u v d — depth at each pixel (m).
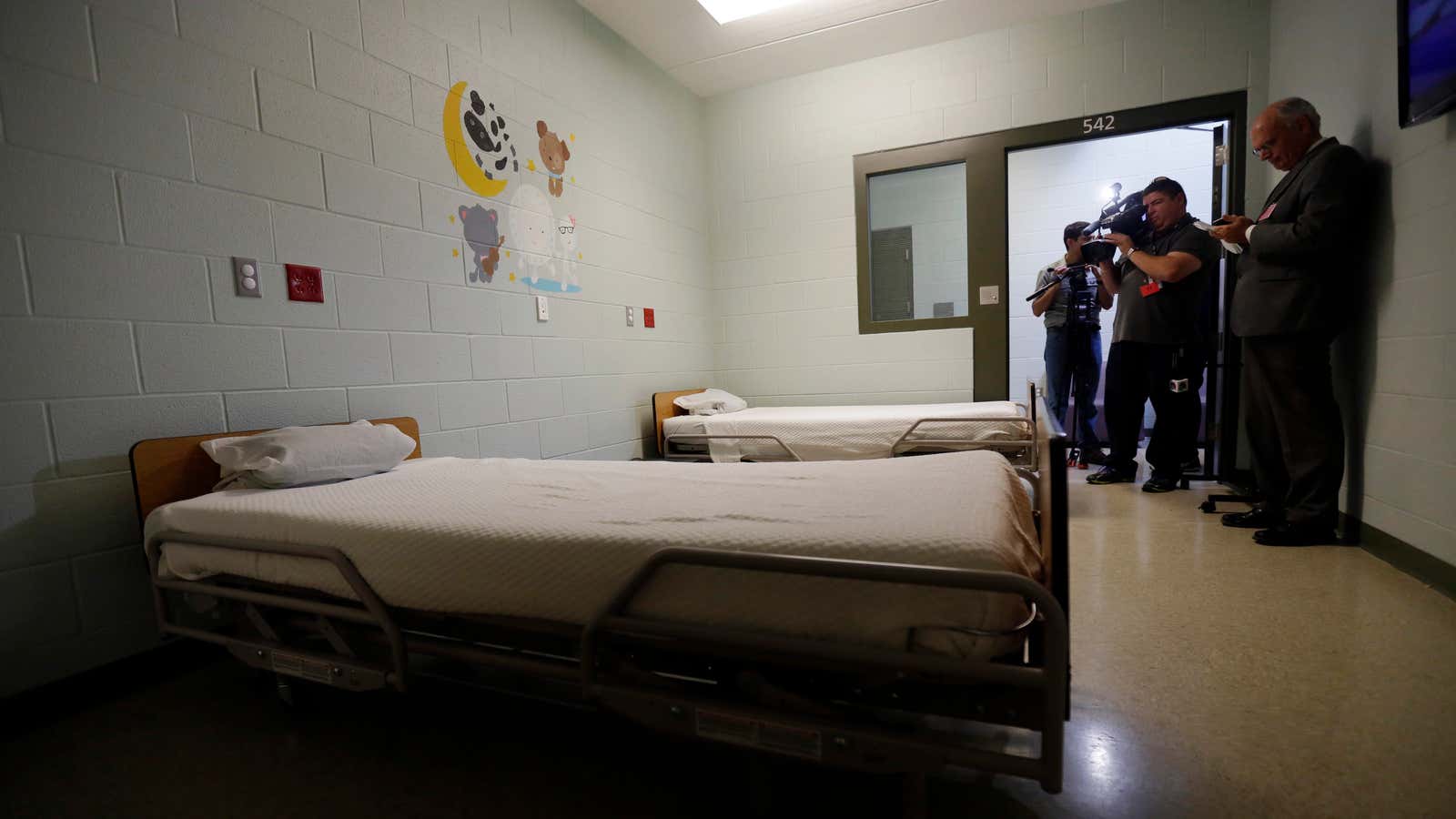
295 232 1.90
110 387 1.51
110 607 1.53
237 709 1.46
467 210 2.50
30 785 1.19
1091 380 4.16
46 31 1.40
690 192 4.18
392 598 1.15
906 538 0.88
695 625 0.92
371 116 2.12
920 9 3.36
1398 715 1.24
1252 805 1.01
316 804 1.11
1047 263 5.14
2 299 1.35
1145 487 3.29
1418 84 1.78
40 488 1.41
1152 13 3.33
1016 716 0.84
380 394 2.16
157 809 1.12
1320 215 2.09
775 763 1.16
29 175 1.38
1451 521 1.79
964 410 2.94
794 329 4.24
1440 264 1.82
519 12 2.75
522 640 1.14
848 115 3.97
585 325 3.18
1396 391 2.04
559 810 1.07
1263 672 1.43
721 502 1.22
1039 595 0.75
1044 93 3.55
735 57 3.76
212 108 1.70
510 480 1.57
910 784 0.92
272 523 1.29
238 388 1.76
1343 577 1.98
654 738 1.29
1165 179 3.13
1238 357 3.29
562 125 3.02
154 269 1.58
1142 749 1.17
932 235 4.89
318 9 1.96
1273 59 3.11
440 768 1.21
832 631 0.87
